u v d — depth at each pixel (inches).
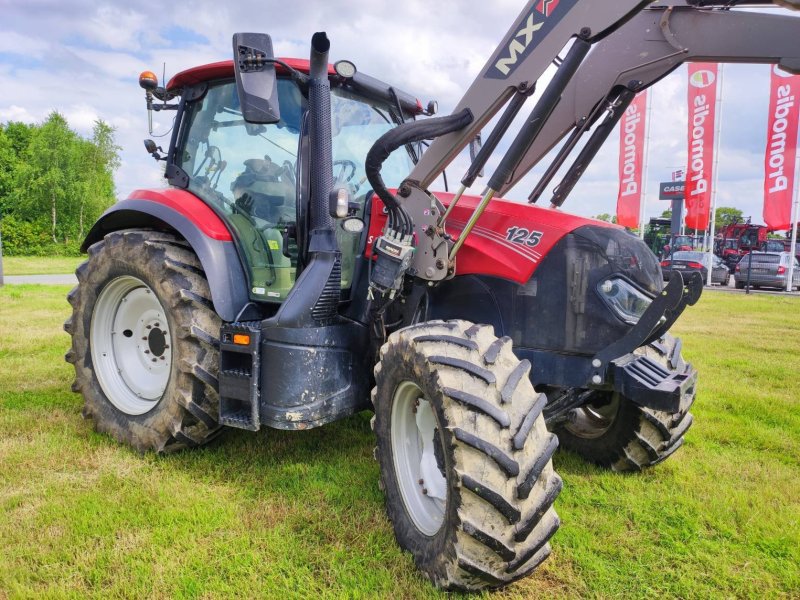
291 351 110.4
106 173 1942.7
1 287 490.3
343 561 92.6
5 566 86.7
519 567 82.1
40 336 257.4
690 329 353.7
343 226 110.3
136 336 141.6
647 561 96.3
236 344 116.7
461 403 82.4
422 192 108.4
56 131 1765.5
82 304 144.3
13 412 154.1
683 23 115.6
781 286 699.4
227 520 101.8
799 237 935.7
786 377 225.8
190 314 123.4
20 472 118.6
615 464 130.6
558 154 131.6
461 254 111.0
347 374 117.9
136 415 133.0
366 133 133.4
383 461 103.4
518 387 85.0
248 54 102.8
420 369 89.9
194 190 140.3
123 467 122.6
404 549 95.8
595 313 100.4
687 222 628.1
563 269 102.0
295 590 85.3
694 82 607.2
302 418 110.3
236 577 87.4
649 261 105.8
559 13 91.3
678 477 127.1
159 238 133.3
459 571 80.8
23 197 1674.5
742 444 150.1
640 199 645.3
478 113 101.5
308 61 124.3
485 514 79.0
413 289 118.5
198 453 131.2
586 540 100.9
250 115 102.8
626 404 124.3
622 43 121.8
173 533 96.9
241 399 115.6
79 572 87.1
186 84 140.7
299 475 122.1
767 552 99.5
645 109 634.8
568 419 127.2
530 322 104.5
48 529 97.3
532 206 111.7
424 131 100.5
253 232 128.2
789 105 567.2
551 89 92.0
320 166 114.7
